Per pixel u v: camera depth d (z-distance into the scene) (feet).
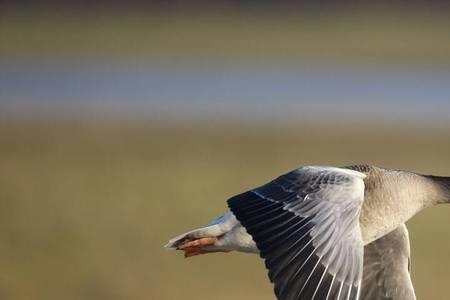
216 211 51.88
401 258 26.76
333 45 150.00
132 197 54.08
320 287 21.03
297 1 210.59
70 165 61.52
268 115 83.30
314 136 72.95
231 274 44.11
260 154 65.51
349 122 79.66
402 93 98.63
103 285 42.70
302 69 119.44
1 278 43.01
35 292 42.11
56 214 51.06
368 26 177.47
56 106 86.38
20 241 46.96
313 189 22.48
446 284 43.21
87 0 203.31
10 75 106.93
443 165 62.08
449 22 184.03
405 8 203.31
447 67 121.19
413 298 26.48
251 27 176.76
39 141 69.36
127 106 87.15
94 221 50.08
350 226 21.93
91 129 74.84
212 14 196.34
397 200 25.93
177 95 95.14
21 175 58.65
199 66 121.19
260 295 42.11
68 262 44.93
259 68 120.16
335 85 104.88
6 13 183.52
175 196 54.24
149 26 176.04
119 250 46.32
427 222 50.34
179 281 43.19
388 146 68.80
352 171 23.53
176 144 69.10
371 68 120.67
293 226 21.88
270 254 21.45
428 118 82.07
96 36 157.48
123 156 64.49
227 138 71.87
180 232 48.65
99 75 109.09
